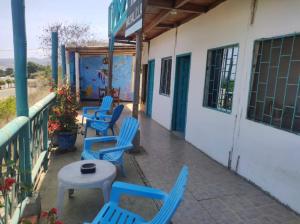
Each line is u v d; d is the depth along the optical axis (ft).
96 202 9.73
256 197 10.53
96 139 12.55
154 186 11.35
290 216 9.25
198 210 9.48
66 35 66.49
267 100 11.14
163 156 15.39
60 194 8.38
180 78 21.50
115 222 6.49
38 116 11.51
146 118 28.60
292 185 9.59
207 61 16.03
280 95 10.45
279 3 10.26
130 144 11.74
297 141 9.36
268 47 11.10
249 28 12.03
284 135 9.93
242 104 12.51
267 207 9.80
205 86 16.29
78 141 17.69
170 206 5.65
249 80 12.03
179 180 5.92
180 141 19.04
